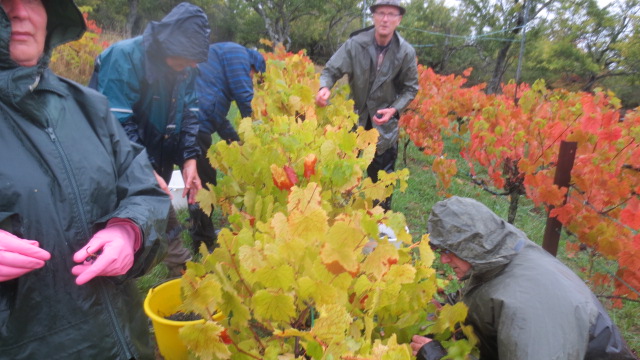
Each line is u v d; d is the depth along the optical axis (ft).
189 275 4.02
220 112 10.82
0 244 3.59
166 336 6.30
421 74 30.91
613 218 10.11
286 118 6.82
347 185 5.73
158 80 7.84
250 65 11.03
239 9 129.59
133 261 4.50
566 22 81.66
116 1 114.01
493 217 6.27
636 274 8.96
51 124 4.25
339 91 11.68
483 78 103.60
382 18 12.33
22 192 3.97
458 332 6.84
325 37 134.10
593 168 10.34
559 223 10.43
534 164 12.05
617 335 5.90
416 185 20.58
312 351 3.41
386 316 5.11
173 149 8.81
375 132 6.77
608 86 87.15
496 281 6.13
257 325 4.57
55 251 4.13
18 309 4.03
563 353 5.40
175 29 7.27
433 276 5.15
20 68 4.01
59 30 4.61
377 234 4.11
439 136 21.40
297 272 3.93
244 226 5.09
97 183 4.49
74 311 4.28
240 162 6.12
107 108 5.10
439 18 109.50
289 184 5.56
